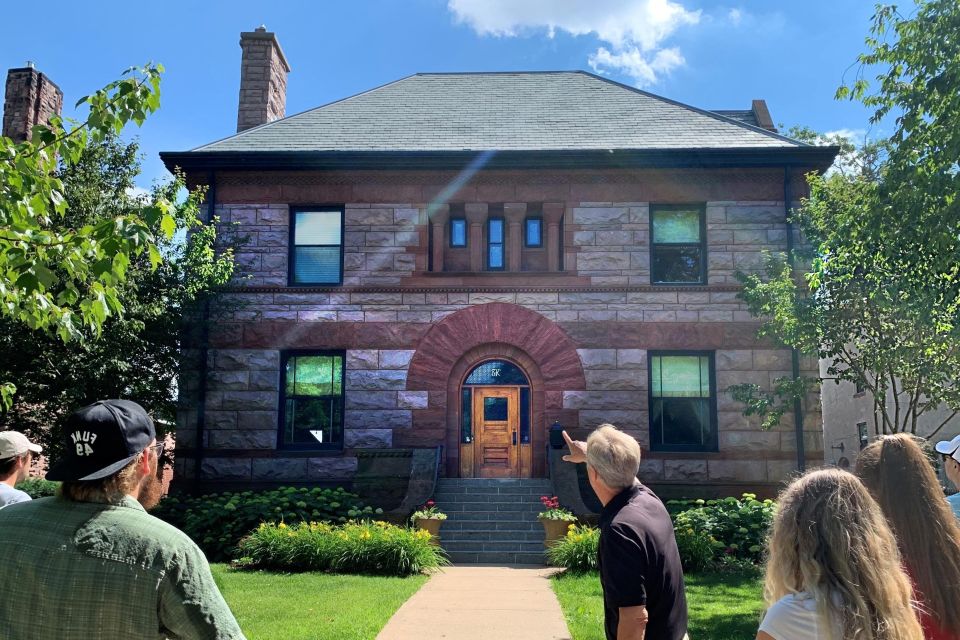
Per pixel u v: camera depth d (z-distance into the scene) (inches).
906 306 434.3
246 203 672.4
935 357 467.5
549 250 663.8
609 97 784.3
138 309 549.6
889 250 408.8
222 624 94.3
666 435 647.1
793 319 523.5
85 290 384.8
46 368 524.4
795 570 95.0
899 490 110.6
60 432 558.9
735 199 660.7
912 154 376.2
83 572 91.5
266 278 661.9
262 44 806.5
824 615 89.8
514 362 661.9
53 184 232.8
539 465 642.8
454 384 653.9
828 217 544.4
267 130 719.7
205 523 542.9
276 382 649.0
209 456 639.1
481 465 657.6
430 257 671.1
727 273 653.3
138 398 585.9
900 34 380.5
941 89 365.7
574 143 676.1
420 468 596.4
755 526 515.2
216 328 652.1
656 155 649.6
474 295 657.0
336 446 650.8
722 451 633.6
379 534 467.8
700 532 509.0
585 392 642.2
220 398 645.9
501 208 679.1
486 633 306.2
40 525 96.1
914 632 91.0
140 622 91.5
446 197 668.7
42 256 220.4
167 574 92.7
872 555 91.5
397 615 336.8
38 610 92.0
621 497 144.5
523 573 479.8
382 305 657.6
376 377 649.0
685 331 647.1
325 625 307.6
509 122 725.9
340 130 713.6
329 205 677.9
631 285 652.1
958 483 153.9
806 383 597.9
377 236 666.2
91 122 233.6
